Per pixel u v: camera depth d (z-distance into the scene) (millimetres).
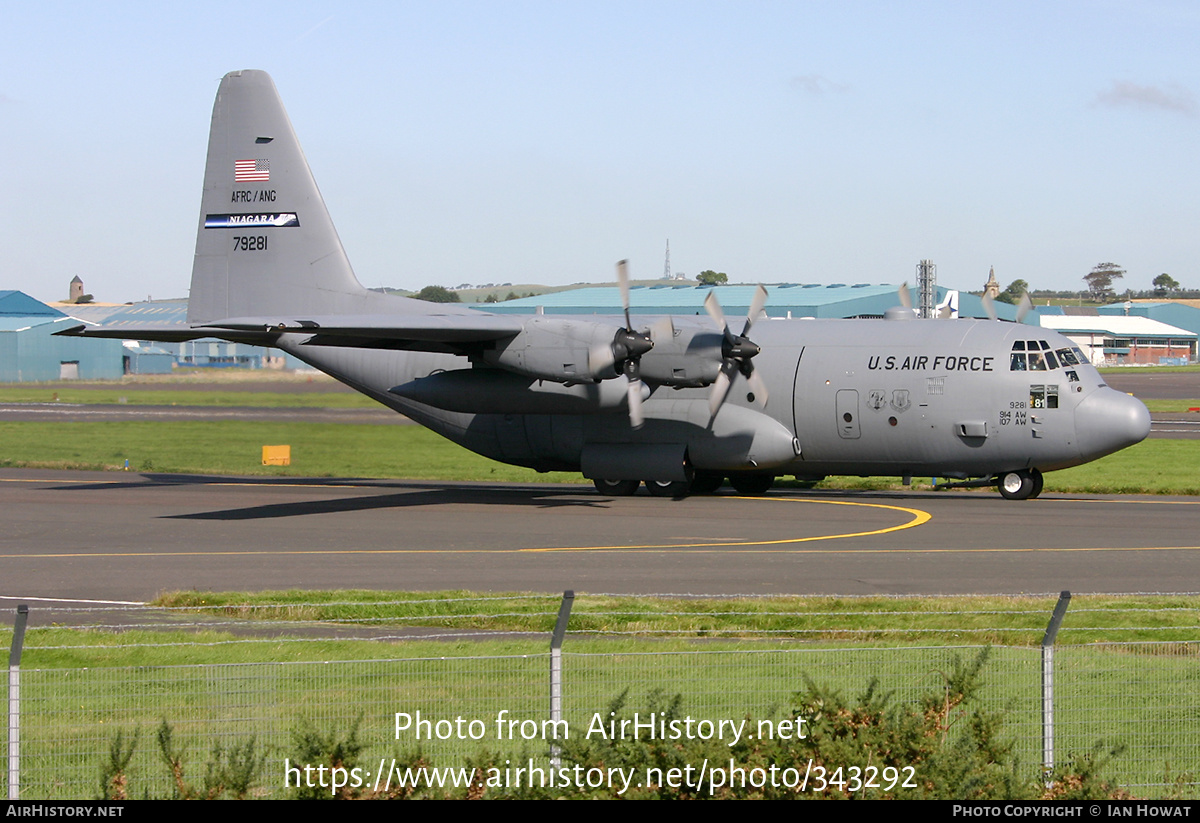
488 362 60750
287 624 34031
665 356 59781
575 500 66625
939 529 53281
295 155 72812
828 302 192125
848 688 25766
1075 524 54625
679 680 26516
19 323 175000
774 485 76812
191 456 96688
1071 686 26562
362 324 57906
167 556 47062
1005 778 19594
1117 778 21281
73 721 24031
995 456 62031
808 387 64312
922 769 19625
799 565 43594
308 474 86875
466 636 31734
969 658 28438
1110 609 34969
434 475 86250
